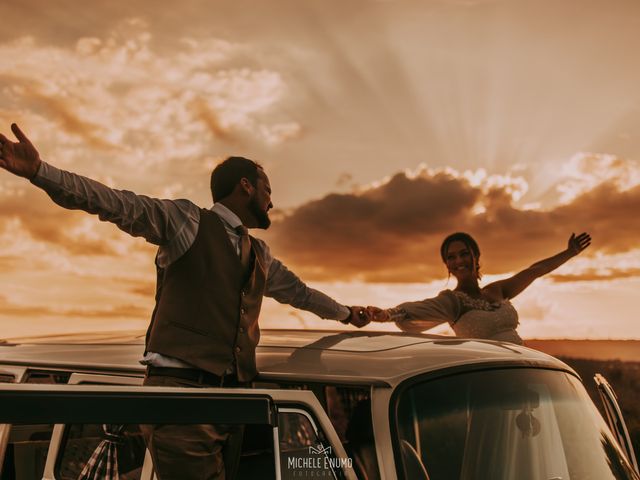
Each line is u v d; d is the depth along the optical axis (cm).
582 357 1895
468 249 518
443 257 526
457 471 287
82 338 410
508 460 303
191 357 296
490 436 302
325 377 302
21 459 338
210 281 304
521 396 320
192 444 277
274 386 311
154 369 301
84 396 204
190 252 303
